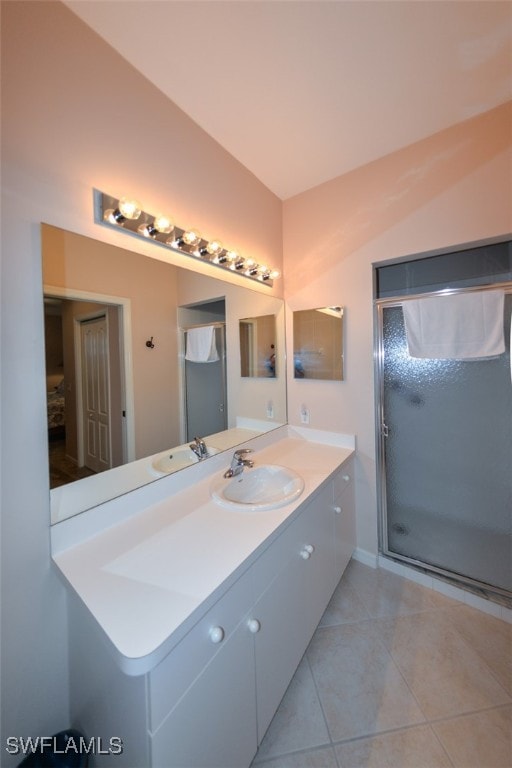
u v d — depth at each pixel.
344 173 1.91
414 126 1.55
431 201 1.64
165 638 0.65
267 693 1.04
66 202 0.99
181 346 1.46
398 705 1.19
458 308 1.58
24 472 0.89
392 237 1.76
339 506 1.70
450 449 1.73
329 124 1.52
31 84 0.90
